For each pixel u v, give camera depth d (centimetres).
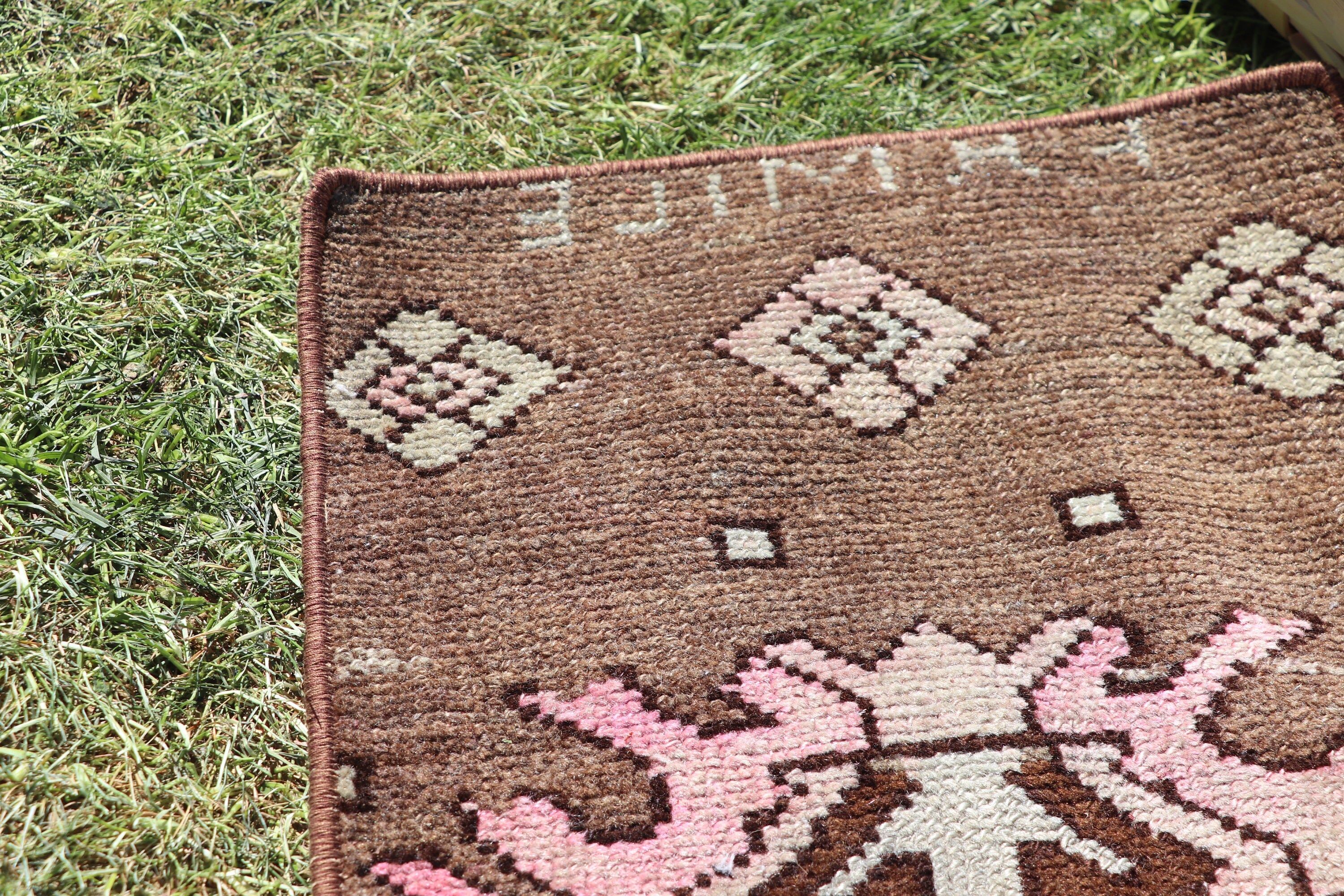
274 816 127
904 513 142
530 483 142
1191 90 165
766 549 139
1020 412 148
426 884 120
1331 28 163
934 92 187
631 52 186
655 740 128
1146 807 124
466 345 151
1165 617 134
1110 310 154
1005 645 133
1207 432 147
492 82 181
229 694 132
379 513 139
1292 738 128
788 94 184
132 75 175
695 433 146
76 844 119
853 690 131
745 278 156
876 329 153
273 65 179
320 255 151
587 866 121
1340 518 140
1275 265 155
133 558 137
